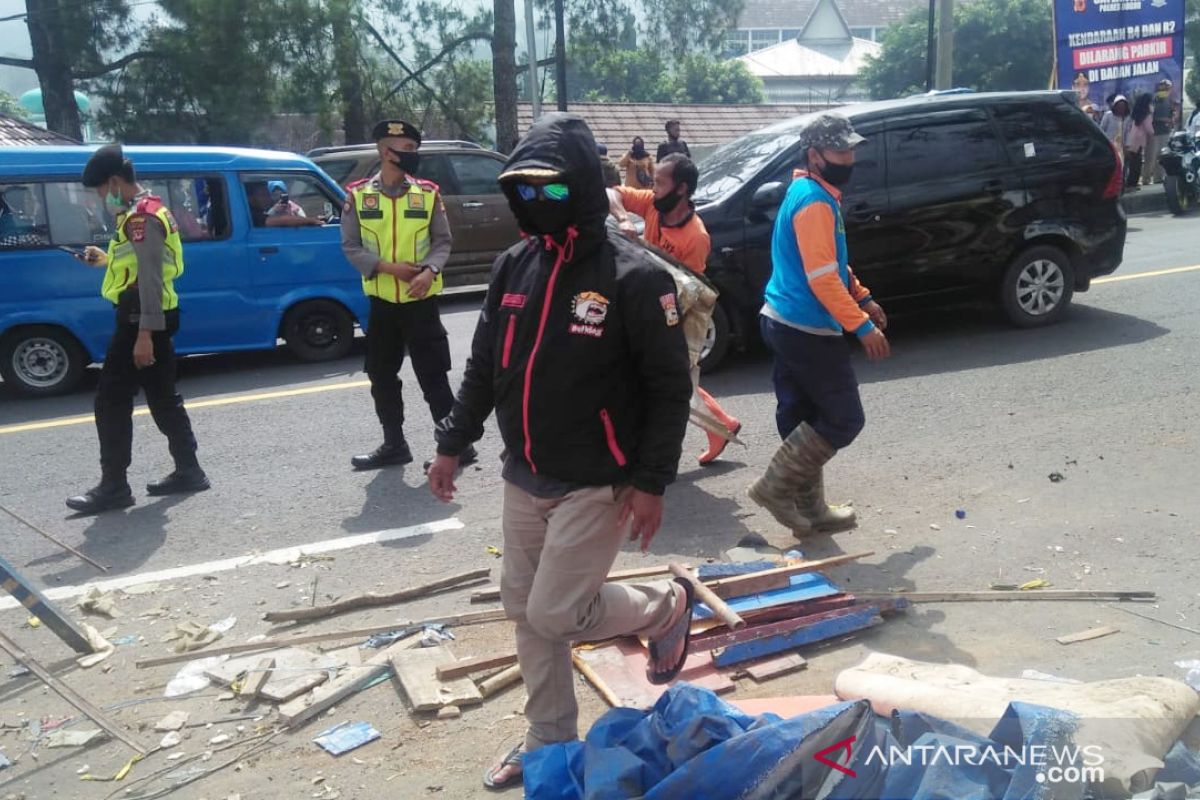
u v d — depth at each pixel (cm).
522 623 311
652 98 5094
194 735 361
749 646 381
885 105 844
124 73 2131
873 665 356
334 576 490
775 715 301
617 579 445
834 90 6138
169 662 409
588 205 276
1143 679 321
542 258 290
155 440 727
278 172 952
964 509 528
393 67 2392
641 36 2527
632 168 1545
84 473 664
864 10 9494
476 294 1346
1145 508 512
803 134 455
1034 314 888
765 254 805
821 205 446
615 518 290
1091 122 888
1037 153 862
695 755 279
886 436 650
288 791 328
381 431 723
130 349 579
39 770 345
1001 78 3953
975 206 842
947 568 462
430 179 1295
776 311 471
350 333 988
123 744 358
